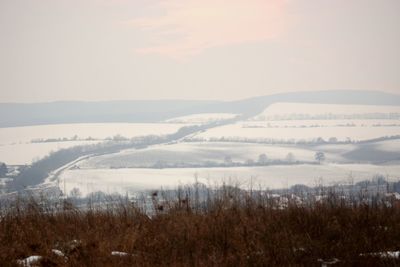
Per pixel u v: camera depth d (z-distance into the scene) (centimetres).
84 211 1220
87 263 889
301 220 1105
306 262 888
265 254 913
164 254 934
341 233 1032
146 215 1170
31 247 987
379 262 868
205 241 996
